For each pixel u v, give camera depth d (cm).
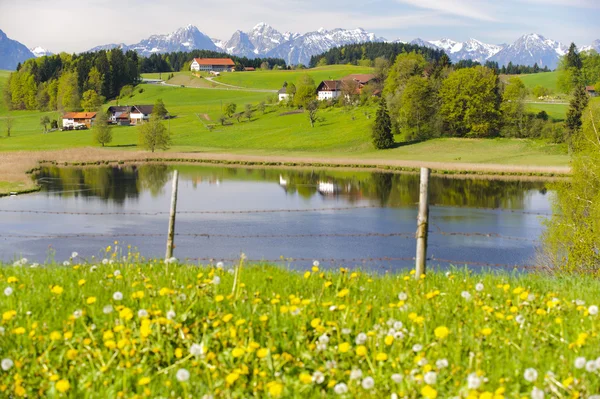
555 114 14938
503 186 7488
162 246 3506
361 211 5188
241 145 14762
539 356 578
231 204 5753
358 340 583
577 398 474
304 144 14225
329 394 520
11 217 4594
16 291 798
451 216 4950
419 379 506
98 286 826
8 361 525
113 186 7194
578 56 19875
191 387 525
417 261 1039
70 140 16600
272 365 568
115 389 528
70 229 4062
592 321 681
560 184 2830
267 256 3238
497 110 13350
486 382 523
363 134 14325
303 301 704
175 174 1235
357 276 938
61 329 659
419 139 13638
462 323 678
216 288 784
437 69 16812
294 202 5966
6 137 17838
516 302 768
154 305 721
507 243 3797
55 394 517
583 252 2359
